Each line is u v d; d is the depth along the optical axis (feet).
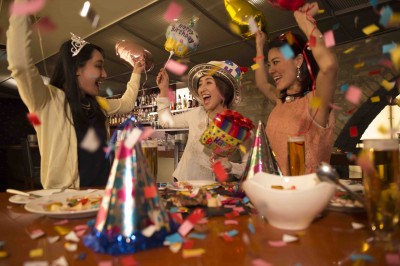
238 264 1.31
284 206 1.69
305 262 1.32
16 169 19.56
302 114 3.80
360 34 10.22
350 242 1.56
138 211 1.50
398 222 1.64
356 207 2.08
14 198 2.64
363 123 12.03
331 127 3.65
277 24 8.89
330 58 2.87
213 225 1.90
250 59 11.92
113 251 1.41
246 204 2.41
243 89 15.20
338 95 11.79
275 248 1.49
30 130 25.94
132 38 9.81
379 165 1.59
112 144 2.07
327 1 7.73
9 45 3.63
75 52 4.32
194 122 5.38
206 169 4.87
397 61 2.69
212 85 4.72
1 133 24.68
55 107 4.32
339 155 5.12
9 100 25.09
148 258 1.38
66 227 1.89
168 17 4.88
